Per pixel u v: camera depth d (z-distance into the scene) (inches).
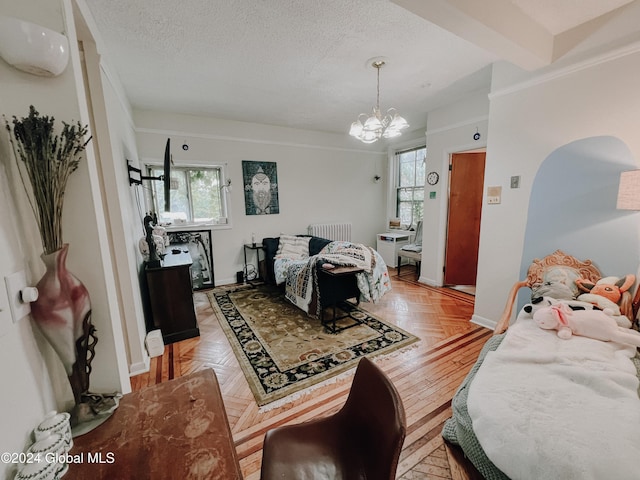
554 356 57.7
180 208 166.1
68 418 31.2
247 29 78.4
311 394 75.6
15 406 28.9
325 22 75.7
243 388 78.2
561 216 88.4
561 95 85.3
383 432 35.7
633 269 75.3
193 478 26.7
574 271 84.0
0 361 27.2
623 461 35.9
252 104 141.1
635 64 71.4
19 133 31.0
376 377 40.7
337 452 42.0
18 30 30.7
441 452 58.4
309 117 164.1
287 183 191.8
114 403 36.4
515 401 48.1
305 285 121.1
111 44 84.3
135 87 117.3
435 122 155.4
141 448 30.3
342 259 120.4
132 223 100.3
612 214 78.0
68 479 26.9
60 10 36.3
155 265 102.0
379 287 126.3
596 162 80.0
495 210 106.7
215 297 153.6
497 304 110.3
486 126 131.0
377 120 97.4
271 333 110.8
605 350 60.3
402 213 225.0
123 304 83.0
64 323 33.6
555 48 84.2
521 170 97.2
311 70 104.3
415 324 118.1
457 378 81.7
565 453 38.5
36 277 35.1
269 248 171.3
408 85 120.3
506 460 42.8
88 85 72.1
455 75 111.1
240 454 57.8
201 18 73.2
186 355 96.0
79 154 38.5
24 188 34.0
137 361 86.3
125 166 99.0
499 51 77.1
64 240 39.2
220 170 171.6
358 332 110.7
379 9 70.7
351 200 220.1
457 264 164.2
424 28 79.2
